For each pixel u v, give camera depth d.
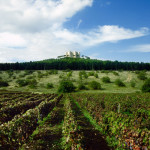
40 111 12.09
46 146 7.52
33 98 30.06
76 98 28.77
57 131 9.89
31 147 7.31
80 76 74.69
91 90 52.12
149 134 6.39
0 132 6.36
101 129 10.18
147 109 15.95
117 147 7.41
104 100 22.89
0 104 17.84
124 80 68.56
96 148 7.26
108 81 65.31
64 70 110.62
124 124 7.89
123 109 16.62
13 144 6.67
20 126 7.78
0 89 54.62
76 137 6.91
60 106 21.33
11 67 114.94
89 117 13.98
